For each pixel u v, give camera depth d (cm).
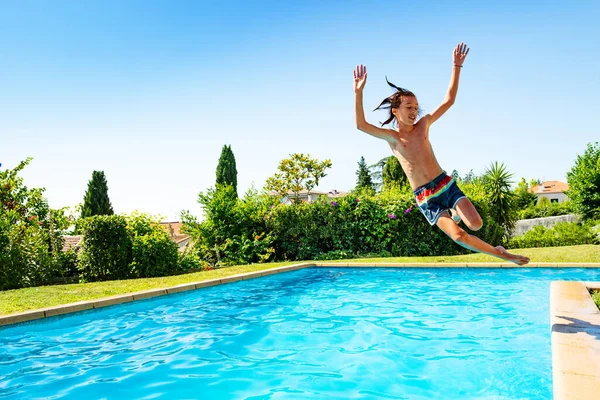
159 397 430
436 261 1309
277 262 1491
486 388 441
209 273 1220
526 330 649
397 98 434
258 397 429
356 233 1633
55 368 511
